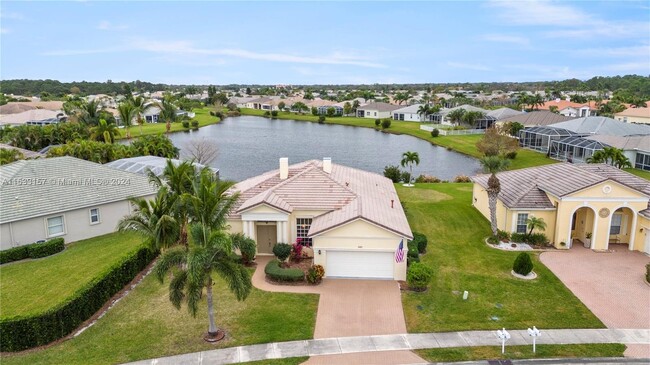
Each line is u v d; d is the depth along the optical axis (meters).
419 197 48.75
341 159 81.75
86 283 24.23
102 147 58.91
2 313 23.17
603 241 33.09
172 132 117.50
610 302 25.38
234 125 140.12
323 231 27.89
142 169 49.28
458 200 47.44
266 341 21.48
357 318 23.69
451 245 34.50
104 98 182.62
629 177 35.72
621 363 19.81
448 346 21.16
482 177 43.28
